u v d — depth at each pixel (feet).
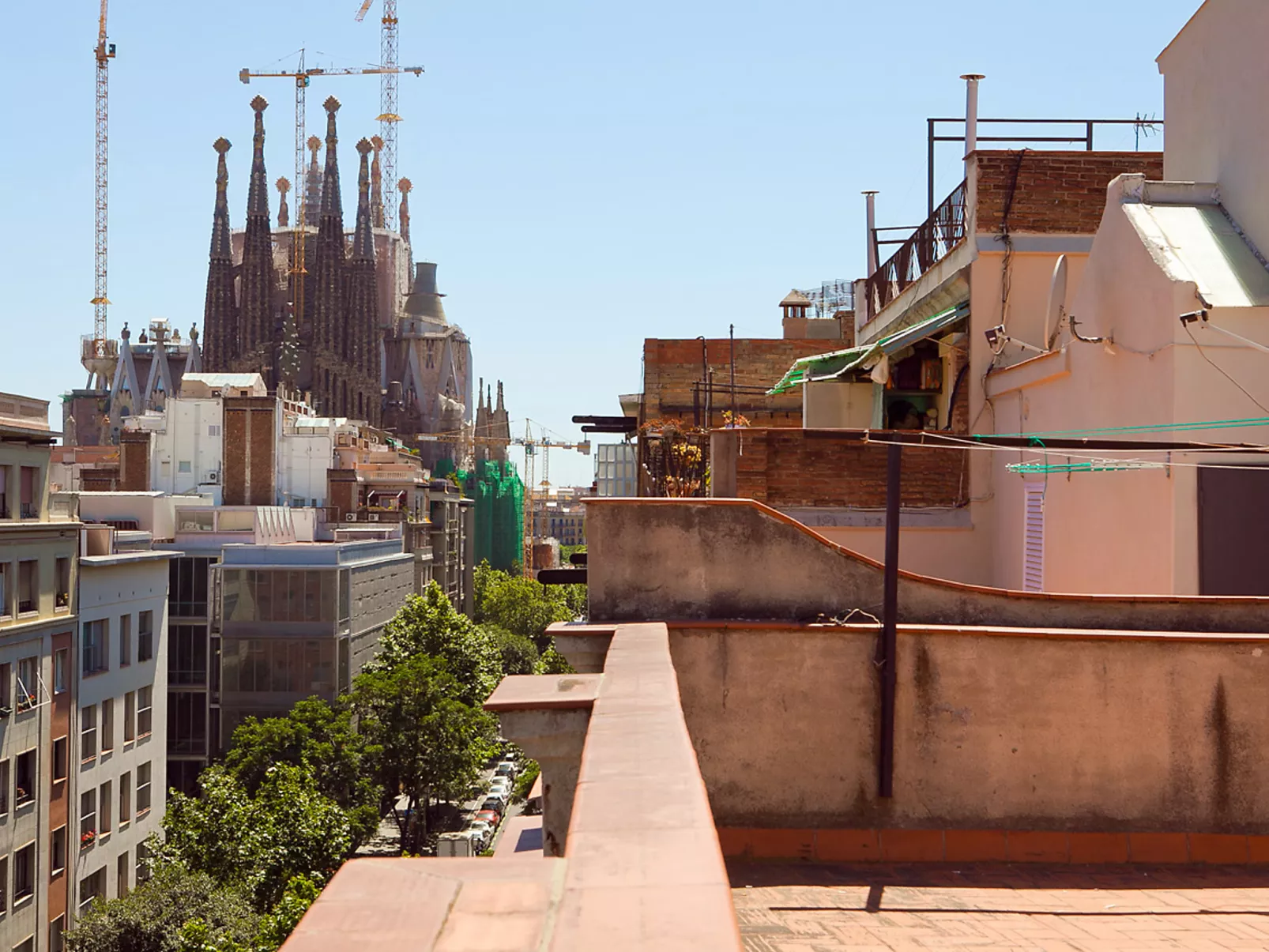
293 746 169.58
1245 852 24.59
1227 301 34.83
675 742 10.83
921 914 19.81
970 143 60.03
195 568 206.08
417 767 184.96
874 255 82.84
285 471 336.90
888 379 59.00
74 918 126.41
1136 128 59.36
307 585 205.05
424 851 185.57
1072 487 42.11
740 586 26.32
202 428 335.06
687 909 6.16
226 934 102.47
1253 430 34.68
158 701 154.71
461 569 456.04
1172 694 24.99
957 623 26.48
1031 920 19.42
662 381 123.03
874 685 25.29
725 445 51.72
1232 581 34.22
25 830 115.14
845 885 22.36
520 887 6.60
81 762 129.39
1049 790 24.98
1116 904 20.74
